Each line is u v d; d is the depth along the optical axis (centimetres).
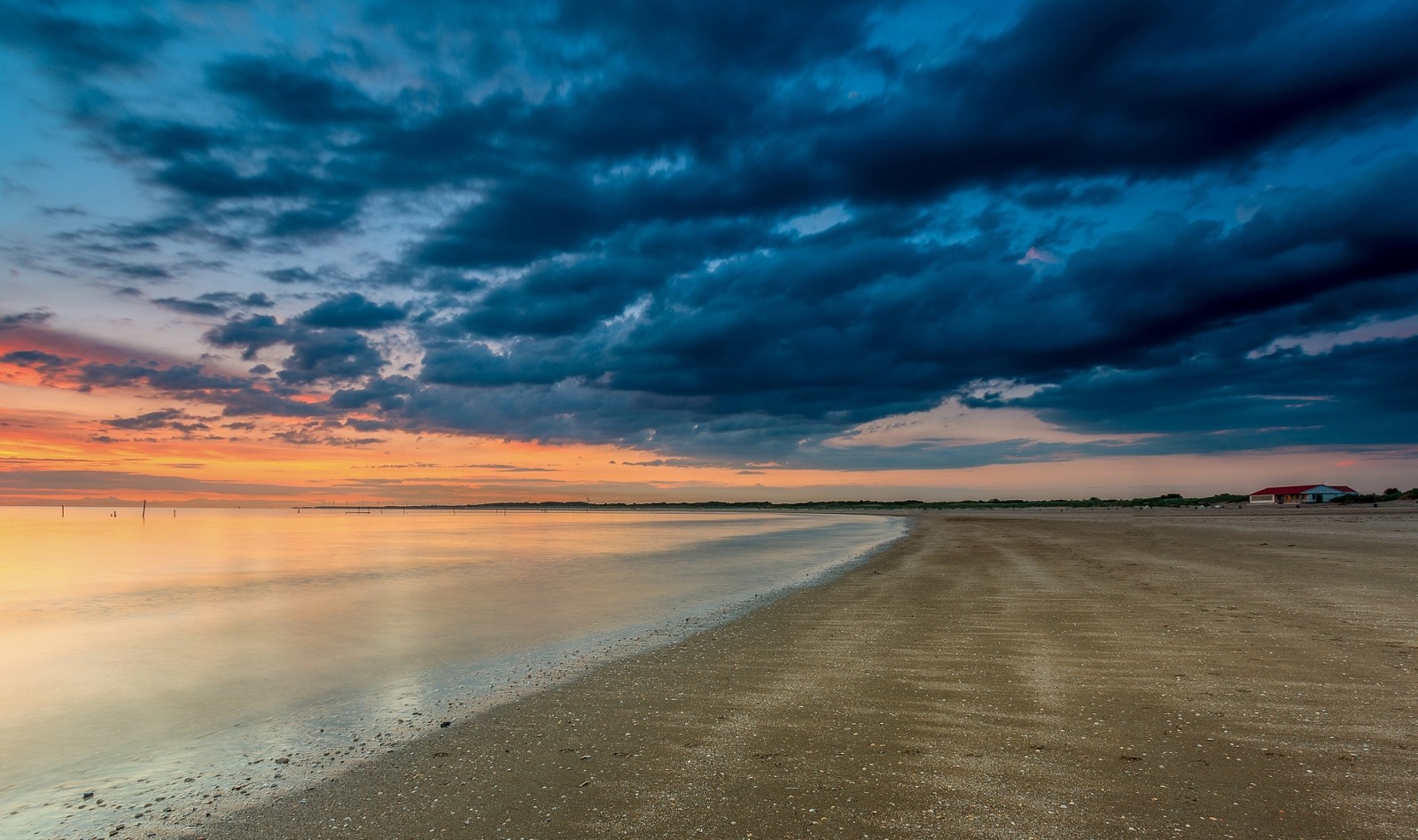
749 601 1788
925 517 10775
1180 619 1180
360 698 984
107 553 4438
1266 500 11950
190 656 1294
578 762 664
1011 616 1293
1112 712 714
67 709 962
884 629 1232
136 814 619
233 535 7444
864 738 677
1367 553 2173
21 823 607
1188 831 465
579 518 18188
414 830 541
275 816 594
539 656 1220
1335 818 475
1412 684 768
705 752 667
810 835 486
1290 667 852
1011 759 604
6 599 2158
